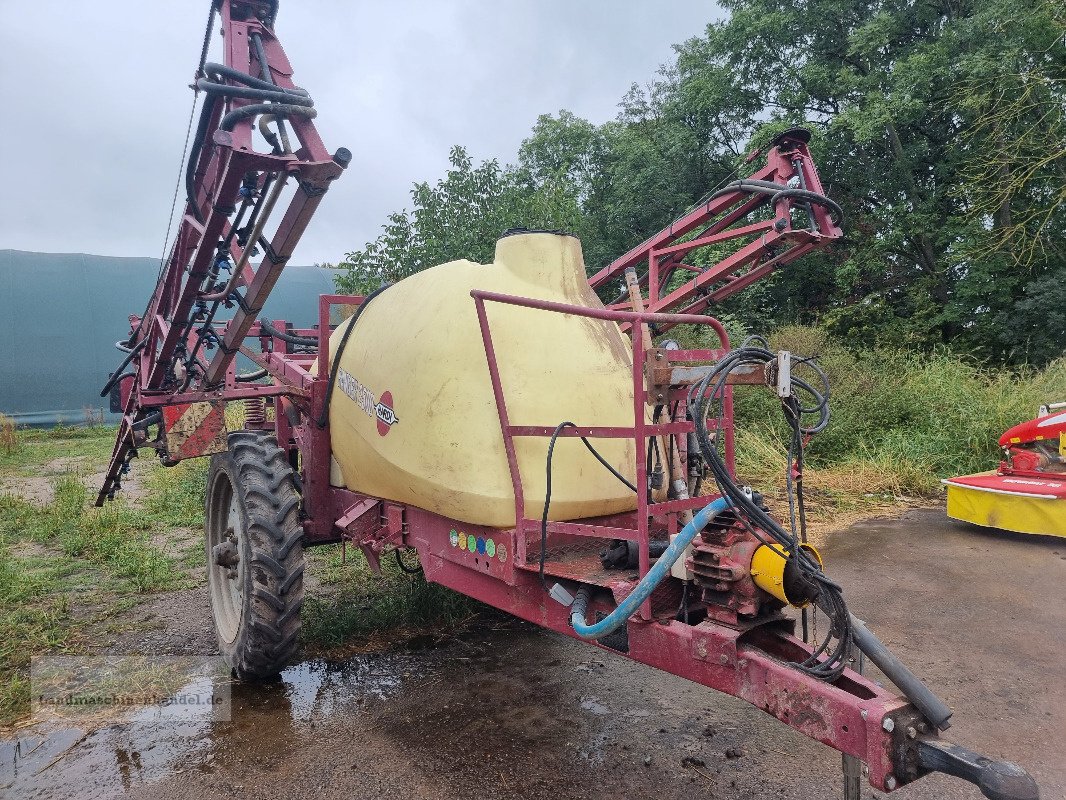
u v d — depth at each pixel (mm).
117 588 5543
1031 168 11477
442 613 4805
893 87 14352
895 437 9281
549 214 9266
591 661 4191
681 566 2389
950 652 4211
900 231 14352
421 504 3277
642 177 17953
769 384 2285
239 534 3982
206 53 3188
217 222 3023
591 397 3184
